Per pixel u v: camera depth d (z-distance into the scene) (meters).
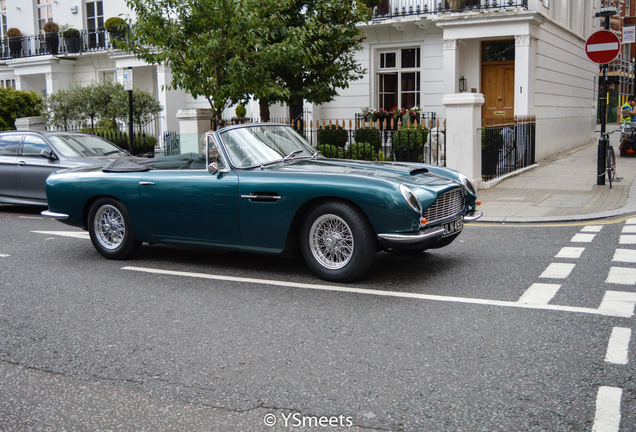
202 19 10.79
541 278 5.52
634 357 3.65
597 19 25.06
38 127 18.56
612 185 11.46
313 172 5.56
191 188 6.04
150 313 4.82
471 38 16.56
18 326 4.57
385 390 3.32
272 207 5.59
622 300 4.75
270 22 11.09
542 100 17.09
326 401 3.21
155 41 11.05
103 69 24.02
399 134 13.15
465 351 3.83
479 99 11.16
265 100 12.99
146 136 17.94
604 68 11.30
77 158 10.09
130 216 6.52
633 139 17.33
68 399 3.34
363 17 12.70
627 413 2.99
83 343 4.18
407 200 5.06
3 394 3.43
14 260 6.88
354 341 4.07
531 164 15.33
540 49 16.66
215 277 5.90
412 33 18.22
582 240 7.13
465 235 7.73
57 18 25.00
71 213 6.91
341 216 5.32
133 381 3.54
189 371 3.66
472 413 3.03
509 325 4.27
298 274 5.94
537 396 3.19
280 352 3.91
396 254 6.71
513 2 16.45
